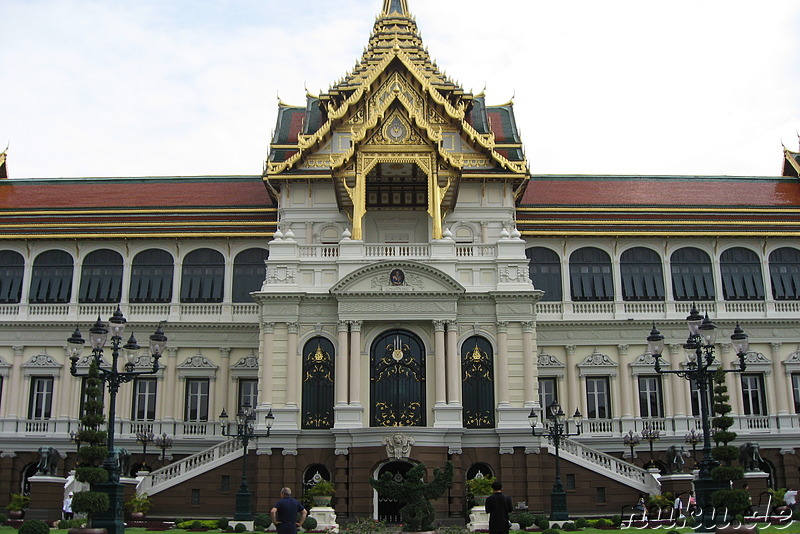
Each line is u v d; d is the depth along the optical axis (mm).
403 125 56625
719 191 71750
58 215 67000
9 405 60781
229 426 57000
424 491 35625
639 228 65188
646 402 61719
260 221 65812
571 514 49938
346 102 62125
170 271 64438
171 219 66438
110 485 30562
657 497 47812
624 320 62438
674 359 62062
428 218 60688
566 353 62375
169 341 61938
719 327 63031
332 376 51906
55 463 52531
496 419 51188
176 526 44125
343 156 56031
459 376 51594
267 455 50312
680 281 64688
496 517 24031
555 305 63406
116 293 63750
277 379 51750
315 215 61938
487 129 67375
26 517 48094
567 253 64875
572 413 61094
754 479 51406
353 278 52219
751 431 60031
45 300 63625
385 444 48438
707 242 65438
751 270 65125
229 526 43281
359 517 47344
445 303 52219
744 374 62219
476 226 62000
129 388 60906
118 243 64750
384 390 51656
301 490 50031
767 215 67500
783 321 62938
